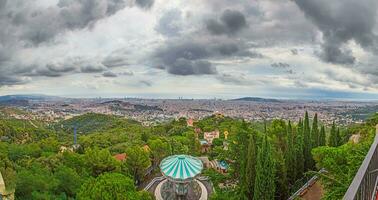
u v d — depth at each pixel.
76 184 52.44
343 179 25.28
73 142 129.50
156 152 93.12
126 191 44.31
